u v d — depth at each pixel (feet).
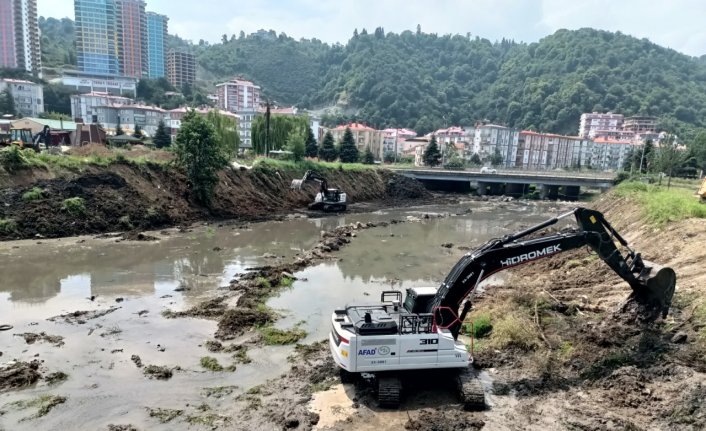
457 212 175.42
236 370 42.88
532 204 214.90
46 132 161.38
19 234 89.51
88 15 535.60
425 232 125.49
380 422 34.68
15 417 34.45
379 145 460.55
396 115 578.66
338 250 97.81
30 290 64.03
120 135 275.39
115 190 109.81
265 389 39.45
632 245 78.13
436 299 41.34
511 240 41.88
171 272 75.10
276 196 155.22
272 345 48.60
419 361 37.32
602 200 154.92
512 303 57.00
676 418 32.96
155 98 490.08
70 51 586.86
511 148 429.38
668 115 478.18
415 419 34.99
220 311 57.52
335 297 65.57
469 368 40.14
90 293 63.67
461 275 40.50
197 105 454.81
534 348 45.78
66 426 33.55
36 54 494.59
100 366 42.91
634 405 35.27
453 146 379.55
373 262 88.33
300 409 36.04
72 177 106.73
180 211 118.32
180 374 41.83
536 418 34.96
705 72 653.30
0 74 410.31
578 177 230.27
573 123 533.96
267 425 34.09
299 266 81.82
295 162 186.60
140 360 44.11
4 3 449.89
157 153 145.38
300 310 59.82
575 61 623.36
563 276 71.92
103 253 84.64
